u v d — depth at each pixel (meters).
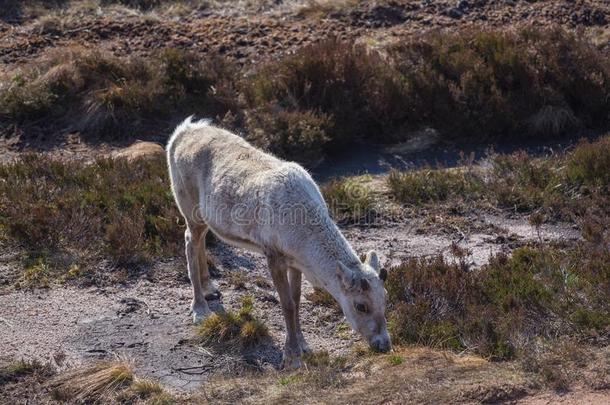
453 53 18.22
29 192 13.77
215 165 9.84
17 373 9.16
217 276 11.75
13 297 11.02
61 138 17.52
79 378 8.96
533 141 17.14
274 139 16.16
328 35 19.97
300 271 9.58
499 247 12.61
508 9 21.44
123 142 17.41
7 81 18.77
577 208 13.59
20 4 22.69
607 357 8.80
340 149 17.11
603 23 20.78
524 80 17.62
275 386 8.59
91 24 21.61
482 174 14.99
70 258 12.02
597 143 15.08
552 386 8.30
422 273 10.86
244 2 22.95
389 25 21.19
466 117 17.31
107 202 13.43
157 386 8.79
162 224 12.62
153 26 21.50
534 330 9.63
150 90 18.09
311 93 17.75
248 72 18.83
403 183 14.54
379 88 17.70
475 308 10.02
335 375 8.67
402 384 8.33
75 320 10.48
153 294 11.21
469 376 8.51
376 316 8.55
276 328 10.32
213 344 9.91
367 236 13.20
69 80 18.53
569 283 10.56
